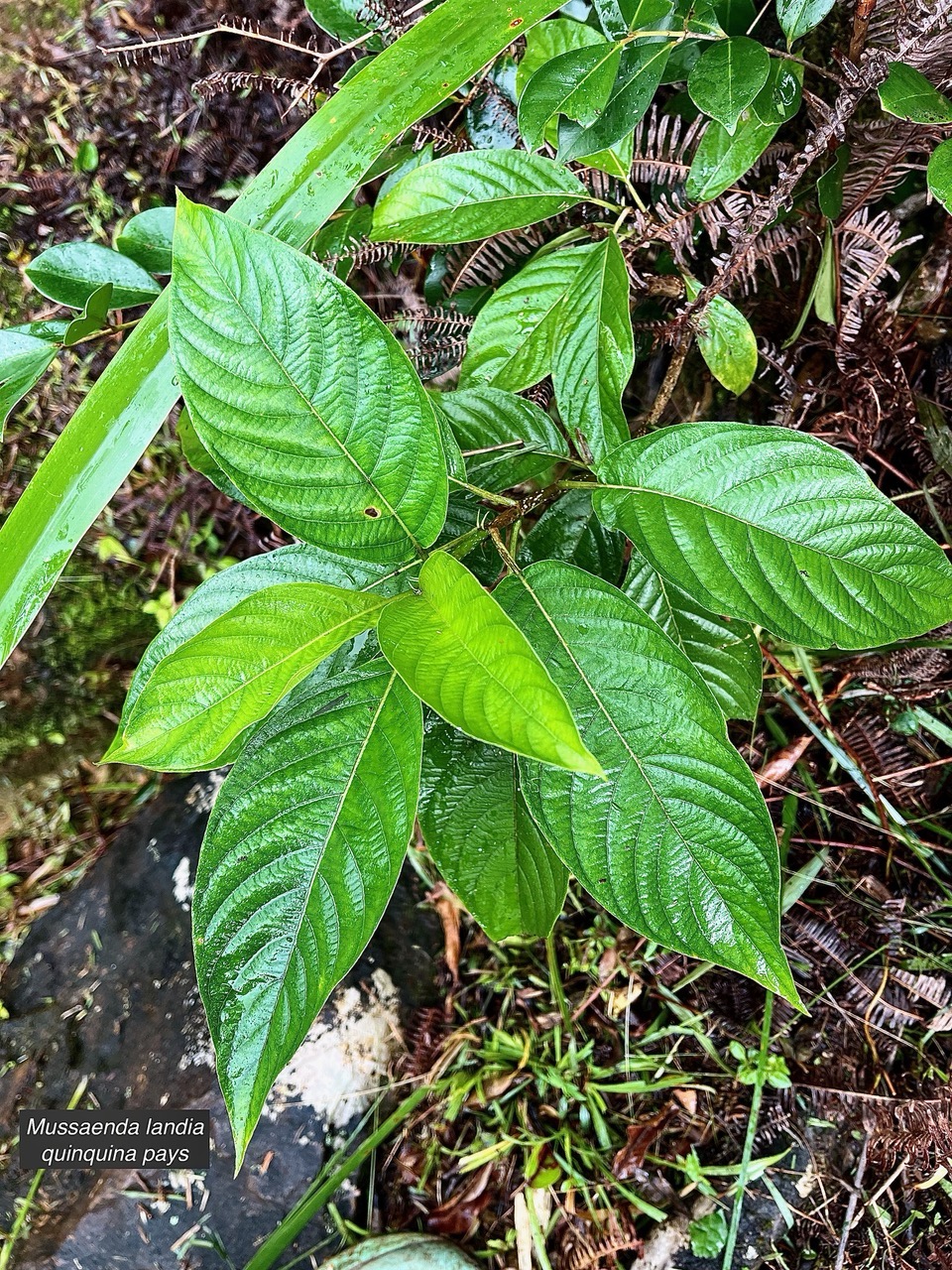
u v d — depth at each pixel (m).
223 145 0.67
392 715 0.34
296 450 0.33
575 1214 0.61
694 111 0.49
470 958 0.70
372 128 0.42
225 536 0.77
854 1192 0.57
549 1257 0.61
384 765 0.34
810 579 0.36
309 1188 0.64
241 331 0.32
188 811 0.76
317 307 0.32
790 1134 0.59
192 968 0.71
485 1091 0.65
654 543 0.37
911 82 0.41
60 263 0.49
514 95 0.48
